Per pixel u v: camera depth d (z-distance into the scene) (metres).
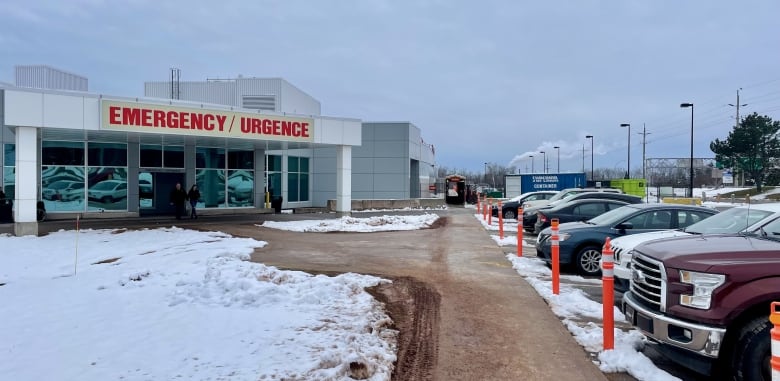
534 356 5.63
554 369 5.25
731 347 4.53
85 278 10.39
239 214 27.03
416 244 15.53
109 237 16.95
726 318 4.47
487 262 12.05
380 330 6.41
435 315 7.29
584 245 10.62
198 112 19.64
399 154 38.28
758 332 4.36
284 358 5.12
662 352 5.13
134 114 18.28
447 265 11.61
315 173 37.88
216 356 5.22
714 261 4.69
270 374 4.68
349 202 24.23
